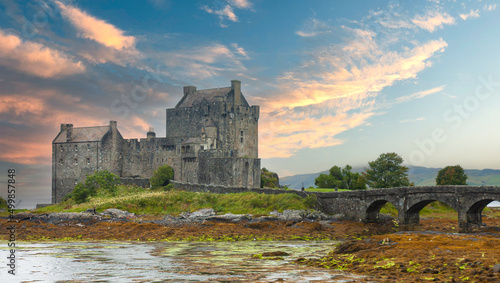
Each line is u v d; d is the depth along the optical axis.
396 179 129.00
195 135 165.50
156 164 159.62
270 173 169.62
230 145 165.50
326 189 143.12
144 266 47.56
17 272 43.91
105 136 162.25
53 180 167.00
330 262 46.25
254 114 175.50
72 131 168.75
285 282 37.06
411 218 89.44
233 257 55.00
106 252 60.47
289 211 104.38
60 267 46.97
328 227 91.44
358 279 37.31
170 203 120.88
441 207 132.88
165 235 80.06
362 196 98.56
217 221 95.81
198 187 136.50
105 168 161.62
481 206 77.62
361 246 52.31
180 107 170.38
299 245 70.31
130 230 83.19
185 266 47.34
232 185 139.12
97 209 113.44
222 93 170.50
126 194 137.50
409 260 42.00
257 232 83.62
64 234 81.75
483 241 49.56
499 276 32.84
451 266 37.91
